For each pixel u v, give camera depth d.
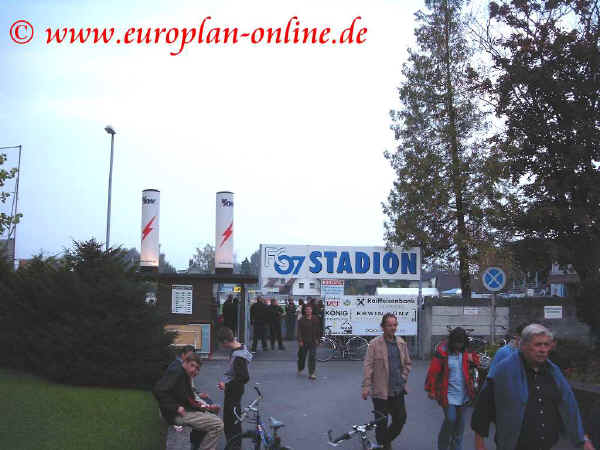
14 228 17.22
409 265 21.67
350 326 20.30
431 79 23.70
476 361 7.52
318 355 20.36
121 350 11.38
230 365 7.89
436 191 22.25
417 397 12.74
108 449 7.36
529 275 24.05
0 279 12.75
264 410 11.17
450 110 23.48
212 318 20.75
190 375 7.02
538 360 4.39
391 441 7.98
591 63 20.30
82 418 8.59
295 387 13.94
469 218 22.70
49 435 7.52
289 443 8.76
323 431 9.55
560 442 8.41
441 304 20.80
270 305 22.23
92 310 11.69
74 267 12.56
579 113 20.36
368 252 21.50
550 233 21.91
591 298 14.93
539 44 21.27
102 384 11.24
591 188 20.06
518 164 22.12
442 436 7.47
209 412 7.08
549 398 4.41
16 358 11.60
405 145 23.67
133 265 12.97
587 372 12.03
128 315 11.64
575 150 19.94
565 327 20.95
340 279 21.84
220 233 21.19
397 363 7.97
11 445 6.93
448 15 23.75
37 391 9.69
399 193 22.94
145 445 7.93
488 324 20.86
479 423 4.62
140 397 10.57
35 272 12.55
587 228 20.66
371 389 7.93
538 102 21.53
